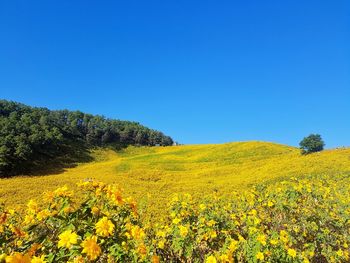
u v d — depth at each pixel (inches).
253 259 243.9
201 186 1120.8
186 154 2491.4
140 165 1955.0
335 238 364.8
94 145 3614.7
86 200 193.6
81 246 146.6
